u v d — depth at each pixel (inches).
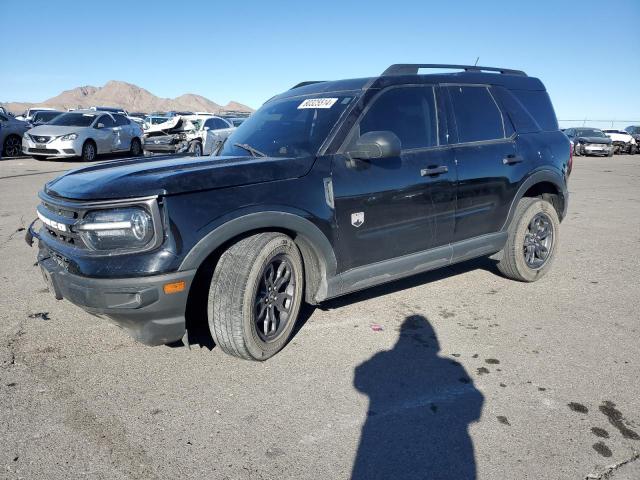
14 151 724.7
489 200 176.1
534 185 199.3
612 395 118.8
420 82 165.5
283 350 140.0
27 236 152.3
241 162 131.9
